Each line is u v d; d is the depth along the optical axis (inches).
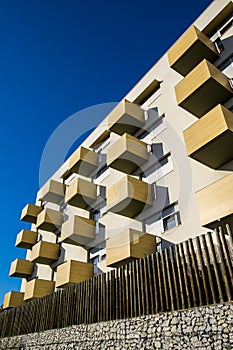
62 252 708.7
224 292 199.8
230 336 180.1
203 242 226.7
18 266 799.7
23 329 467.5
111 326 281.0
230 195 285.7
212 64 405.7
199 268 224.4
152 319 240.1
